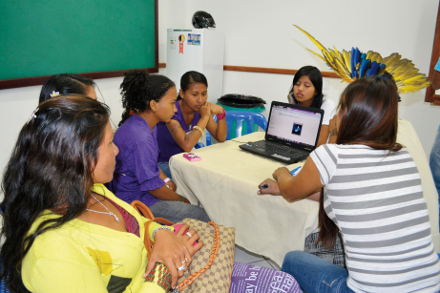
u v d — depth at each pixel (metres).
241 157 1.61
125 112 1.56
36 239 0.58
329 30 3.16
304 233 1.16
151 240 0.90
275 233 1.26
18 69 2.35
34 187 0.60
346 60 1.84
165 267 0.78
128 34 3.21
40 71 2.50
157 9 3.48
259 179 1.32
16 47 2.30
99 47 2.94
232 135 2.49
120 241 0.70
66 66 2.69
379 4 2.87
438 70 1.72
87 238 0.65
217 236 0.95
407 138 1.32
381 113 0.86
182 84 1.89
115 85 3.21
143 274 0.79
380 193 0.85
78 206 0.62
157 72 3.70
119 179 1.43
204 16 3.41
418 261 0.83
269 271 0.98
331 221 1.04
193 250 0.87
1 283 0.67
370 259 0.84
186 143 1.75
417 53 2.80
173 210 1.43
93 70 2.93
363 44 3.02
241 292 0.92
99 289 0.63
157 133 2.01
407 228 0.84
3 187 0.63
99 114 0.66
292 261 1.09
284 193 1.11
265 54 3.57
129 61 3.30
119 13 3.05
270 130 1.85
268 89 3.65
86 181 0.63
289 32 3.37
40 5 2.39
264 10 3.45
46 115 0.60
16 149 0.61
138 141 1.37
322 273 1.00
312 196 1.15
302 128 1.70
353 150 0.87
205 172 1.43
